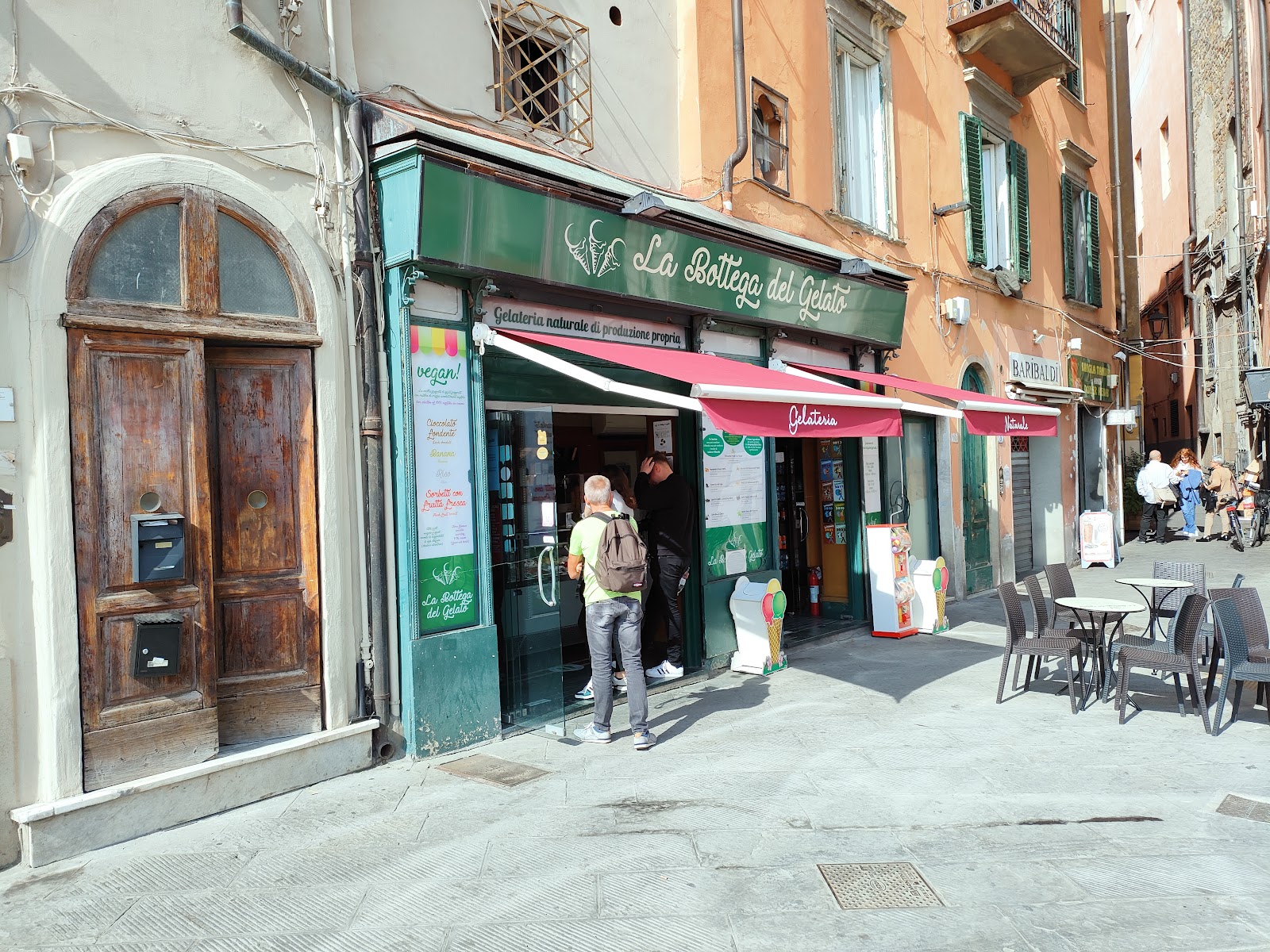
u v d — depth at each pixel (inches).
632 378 272.5
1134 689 262.5
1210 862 145.7
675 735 224.7
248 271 185.0
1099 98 662.5
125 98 169.9
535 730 227.9
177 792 169.0
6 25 155.4
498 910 135.5
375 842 160.7
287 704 191.0
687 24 315.3
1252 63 651.5
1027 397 539.2
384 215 205.3
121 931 131.4
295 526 193.6
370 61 219.5
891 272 370.6
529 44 271.4
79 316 159.9
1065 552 591.5
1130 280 745.6
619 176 278.8
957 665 299.9
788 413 211.6
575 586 307.9
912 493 423.2
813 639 337.7
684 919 131.1
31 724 155.6
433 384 212.2
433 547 211.0
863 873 144.4
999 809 171.0
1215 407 860.6
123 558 165.8
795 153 358.9
